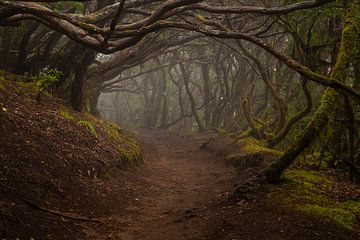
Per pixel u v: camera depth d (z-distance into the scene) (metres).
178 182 13.76
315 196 8.17
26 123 10.42
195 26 10.29
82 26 9.41
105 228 7.47
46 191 8.02
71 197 8.47
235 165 15.33
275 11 10.04
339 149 12.59
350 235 6.25
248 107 20.39
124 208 9.23
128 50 19.11
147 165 16.67
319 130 8.77
